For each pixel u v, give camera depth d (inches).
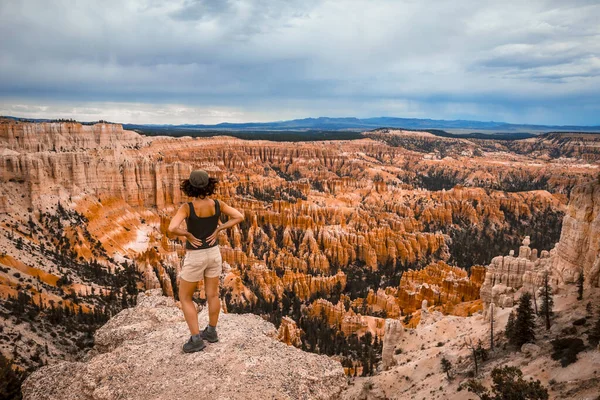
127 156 6811.0
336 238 5433.1
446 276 3742.6
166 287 3619.6
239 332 545.6
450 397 1582.2
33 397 470.6
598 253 1968.5
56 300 2800.2
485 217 7795.3
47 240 3922.2
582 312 1748.3
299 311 3718.0
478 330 2171.5
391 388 1987.0
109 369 465.1
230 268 4119.1
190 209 456.1
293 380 445.1
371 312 3703.3
